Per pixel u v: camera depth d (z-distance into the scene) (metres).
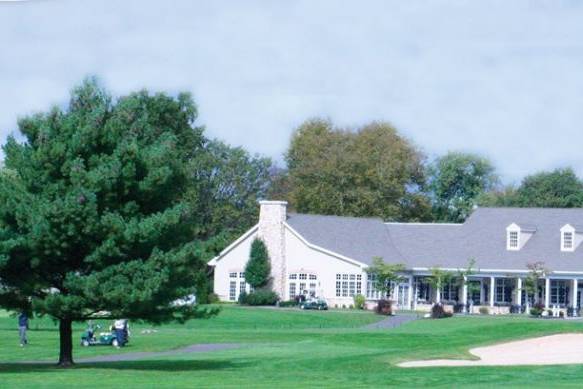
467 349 48.41
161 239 45.12
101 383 36.12
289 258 111.62
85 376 39.34
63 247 43.41
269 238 111.69
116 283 43.00
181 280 45.44
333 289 109.56
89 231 43.06
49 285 45.00
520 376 38.28
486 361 44.47
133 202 45.03
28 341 63.91
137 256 44.69
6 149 45.41
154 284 42.81
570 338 51.66
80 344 62.53
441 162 164.38
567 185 161.12
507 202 160.00
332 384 36.00
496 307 108.19
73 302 43.19
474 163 165.00
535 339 51.59
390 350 52.16
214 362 47.78
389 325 84.75
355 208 141.50
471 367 41.59
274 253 111.44
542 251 111.62
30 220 43.00
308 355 50.97
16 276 44.59
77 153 44.66
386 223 120.25
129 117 47.06
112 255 43.50
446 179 162.88
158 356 52.91
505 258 111.81
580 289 112.00
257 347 58.09
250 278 110.44
